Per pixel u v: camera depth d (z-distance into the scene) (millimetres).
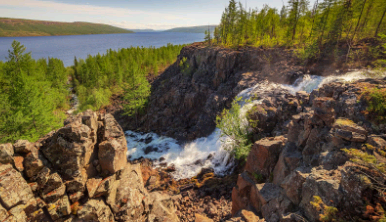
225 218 17828
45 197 7004
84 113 8648
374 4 43594
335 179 9766
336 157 11445
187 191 23562
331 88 16359
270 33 62688
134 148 39906
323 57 39969
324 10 47719
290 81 37906
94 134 8516
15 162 6785
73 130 7707
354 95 14008
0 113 34031
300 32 56781
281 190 12805
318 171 11070
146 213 9414
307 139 14766
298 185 11438
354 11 44750
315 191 9859
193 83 51250
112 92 70938
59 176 7309
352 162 9969
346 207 8438
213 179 25734
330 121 13523
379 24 42156
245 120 27234
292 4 52438
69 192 7492
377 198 7832
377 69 29766
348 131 11734
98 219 7496
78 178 7609
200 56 55344
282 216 10688
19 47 42188
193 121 46969
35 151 7207
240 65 46781
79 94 70438
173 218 10375
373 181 8125
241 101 35062
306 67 39438
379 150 10055
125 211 8195
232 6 61375
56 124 35406
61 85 69688
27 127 31750
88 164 8172
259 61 45125
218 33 66312
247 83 39781
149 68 84312
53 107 54812
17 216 6336
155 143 41094
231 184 23219
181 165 31562
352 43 41500
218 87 46469
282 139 18109
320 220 8852
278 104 28281
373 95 12891
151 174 30234
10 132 30078
